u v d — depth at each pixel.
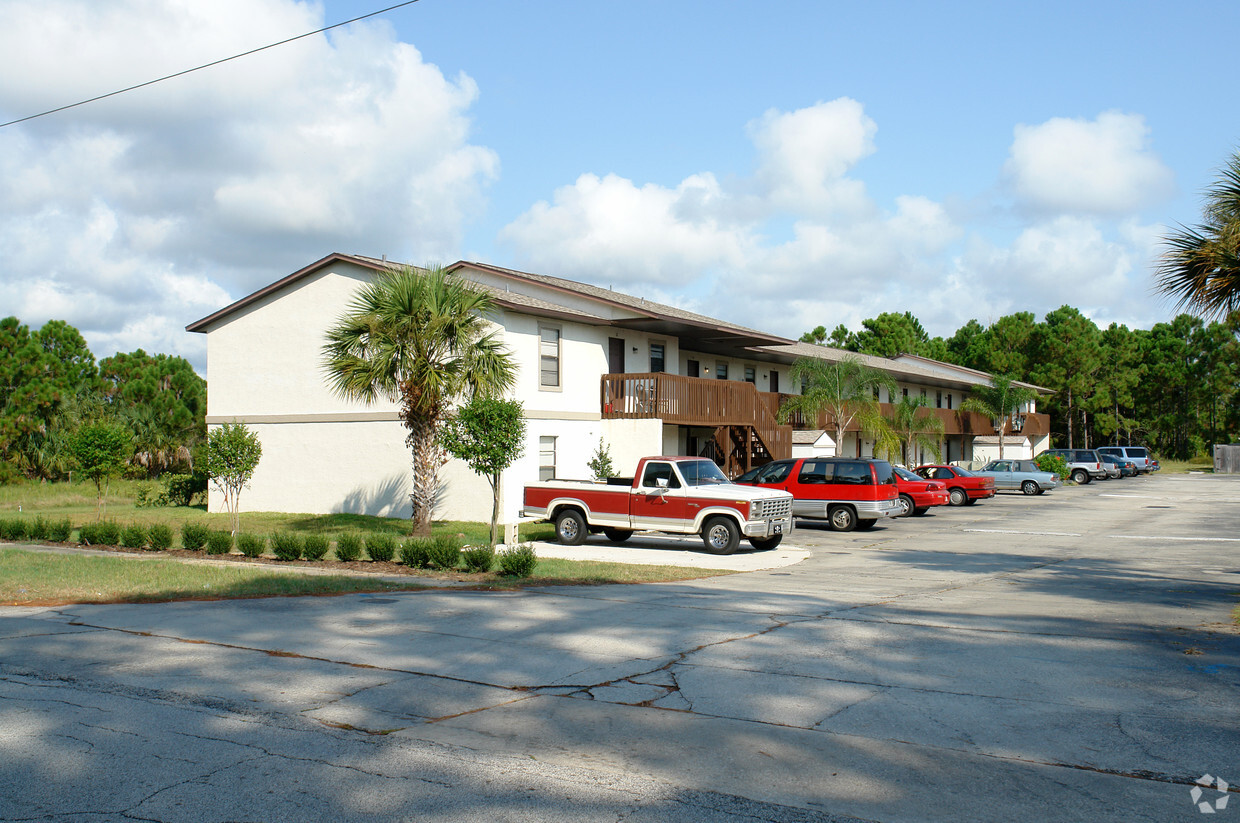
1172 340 80.12
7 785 5.23
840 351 46.72
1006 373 77.06
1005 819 4.83
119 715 6.65
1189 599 12.80
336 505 26.62
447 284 20.42
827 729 6.39
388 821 4.75
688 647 9.11
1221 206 12.27
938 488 28.95
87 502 33.09
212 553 18.14
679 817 4.82
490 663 8.41
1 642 9.30
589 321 26.91
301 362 27.39
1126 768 5.60
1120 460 56.66
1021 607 11.92
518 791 5.19
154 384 45.19
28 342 40.56
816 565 16.95
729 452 29.83
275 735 6.21
